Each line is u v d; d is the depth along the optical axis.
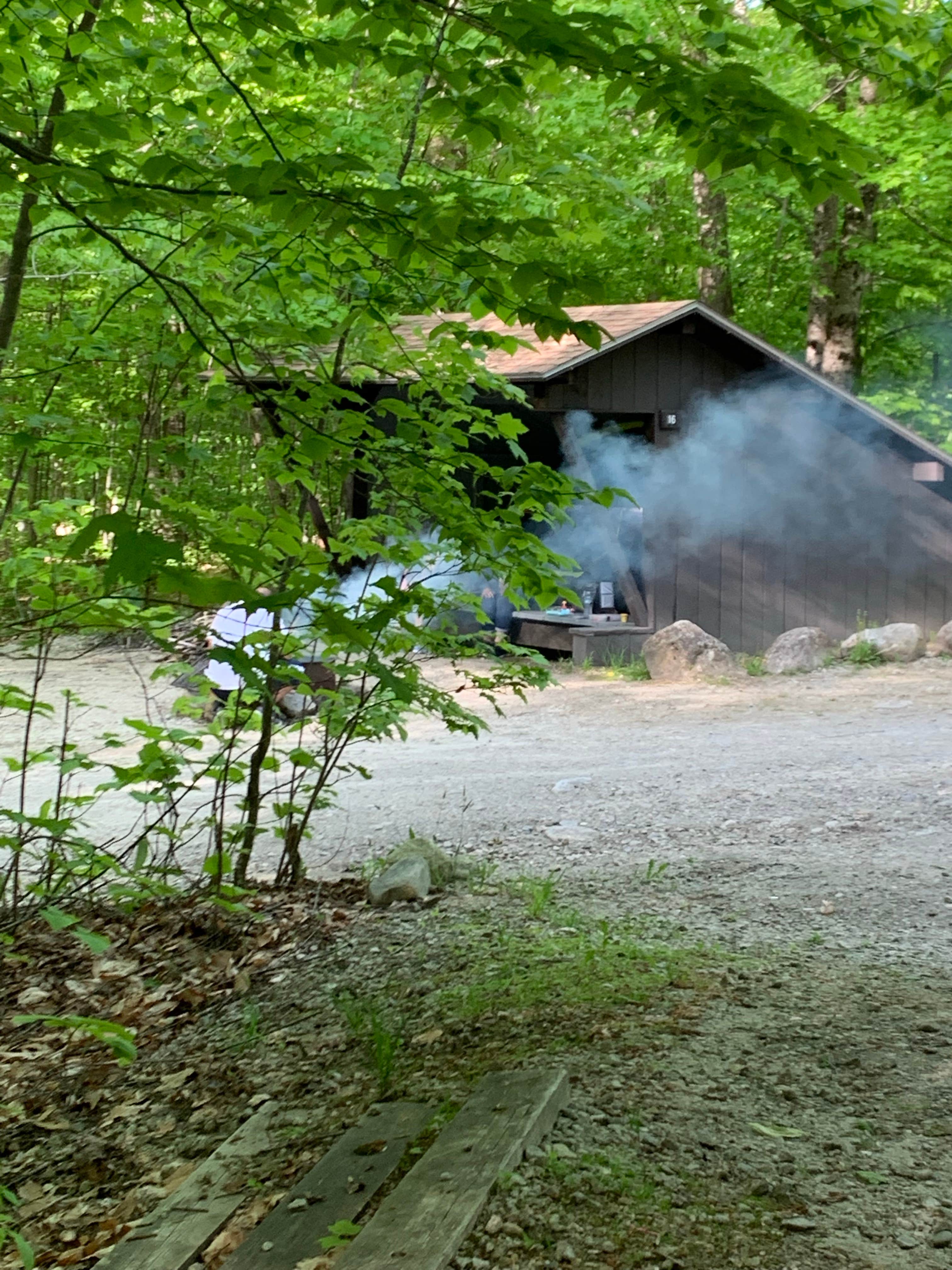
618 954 4.88
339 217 3.43
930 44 4.15
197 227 4.41
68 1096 4.32
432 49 3.90
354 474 5.05
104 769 9.73
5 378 5.07
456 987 4.73
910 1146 3.15
